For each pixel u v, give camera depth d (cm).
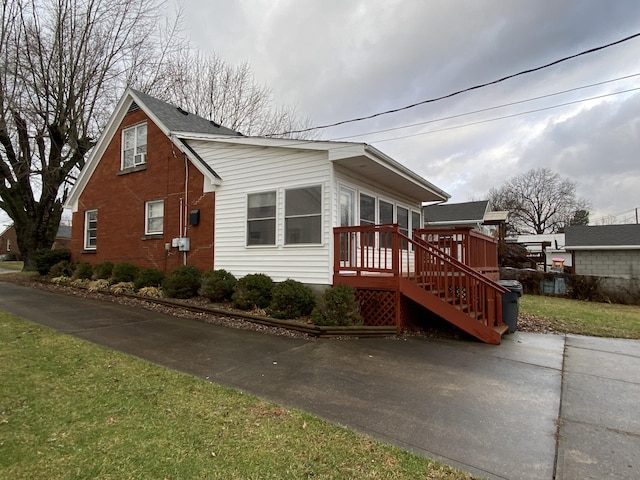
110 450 271
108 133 1295
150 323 719
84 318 743
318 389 412
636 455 288
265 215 916
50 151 1605
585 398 405
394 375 466
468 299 692
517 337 715
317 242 827
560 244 3466
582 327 844
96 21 1573
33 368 436
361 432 313
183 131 1102
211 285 868
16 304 880
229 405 358
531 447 296
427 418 344
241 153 963
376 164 847
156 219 1146
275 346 588
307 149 840
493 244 1099
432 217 2322
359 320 705
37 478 238
